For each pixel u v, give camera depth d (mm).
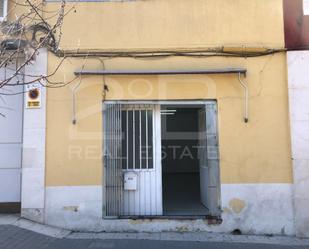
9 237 6703
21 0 7574
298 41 7609
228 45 7625
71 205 7414
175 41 7656
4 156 7855
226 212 7406
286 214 7371
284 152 7488
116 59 7633
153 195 7707
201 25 7684
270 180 7445
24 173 7438
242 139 7523
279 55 7641
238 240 7043
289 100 7520
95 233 7293
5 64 5344
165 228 7402
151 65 7625
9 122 7891
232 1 7723
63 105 7559
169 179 13641
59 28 6879
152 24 7695
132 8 7715
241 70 7516
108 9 7707
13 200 7812
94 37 7652
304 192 7379
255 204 7406
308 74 7555
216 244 6797
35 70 7523
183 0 7730
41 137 7480
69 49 7602
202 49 7613
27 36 7152
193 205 8719
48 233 7070
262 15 7699
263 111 7559
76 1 7637
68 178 7449
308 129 7473
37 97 7539
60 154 7484
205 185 8273
